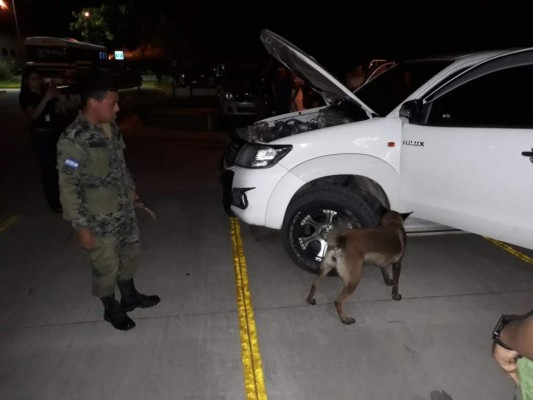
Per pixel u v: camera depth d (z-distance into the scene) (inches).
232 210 177.6
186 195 281.7
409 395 116.3
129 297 152.9
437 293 163.5
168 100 884.0
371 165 165.5
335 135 165.8
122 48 1413.6
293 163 165.2
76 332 142.6
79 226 123.7
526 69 150.6
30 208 257.0
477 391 117.6
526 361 61.8
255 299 160.6
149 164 365.4
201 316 150.4
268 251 199.6
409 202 169.5
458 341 137.1
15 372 125.1
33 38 949.2
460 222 161.3
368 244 142.9
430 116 162.7
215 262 189.3
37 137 230.5
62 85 925.2
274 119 224.1
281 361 128.4
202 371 124.5
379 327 143.9
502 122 151.3
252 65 639.1
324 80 175.9
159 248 203.2
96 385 119.9
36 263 189.8
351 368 125.7
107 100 121.6
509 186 148.4
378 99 200.7
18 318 150.8
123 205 133.5
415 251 196.9
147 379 121.8
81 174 123.6
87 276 179.0
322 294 163.8
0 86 1365.7
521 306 155.4
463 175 155.3
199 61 1011.9
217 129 570.3
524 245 152.4
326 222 170.9
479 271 179.2
